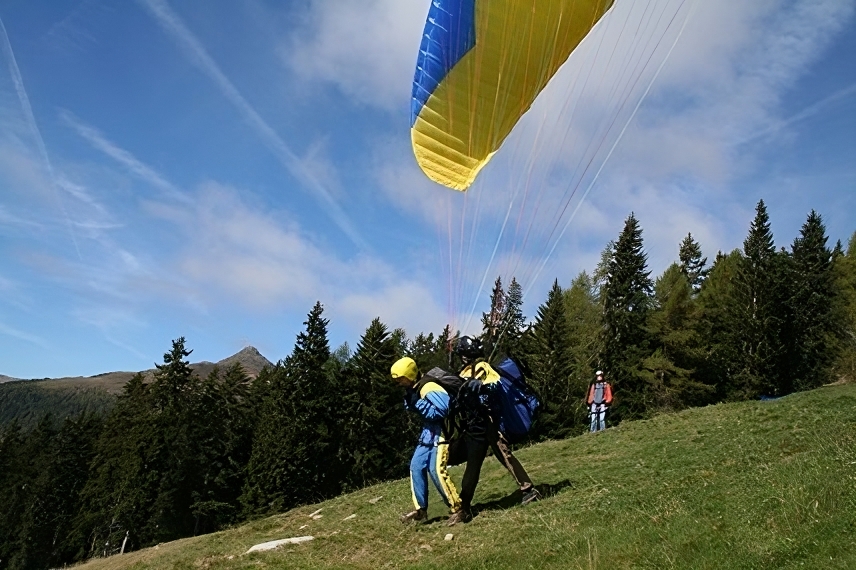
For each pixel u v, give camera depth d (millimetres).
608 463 10812
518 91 8719
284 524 12258
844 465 6973
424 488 9008
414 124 9047
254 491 46531
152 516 46562
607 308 48594
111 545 46094
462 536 7883
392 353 52812
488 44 8289
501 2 7934
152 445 48031
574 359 48531
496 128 8984
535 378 46750
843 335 54281
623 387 46375
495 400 8500
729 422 12586
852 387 14812
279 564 8273
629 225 49906
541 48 8266
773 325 49562
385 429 51344
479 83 8609
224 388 58344
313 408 49094
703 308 52906
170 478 47750
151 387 52562
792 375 51219
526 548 6742
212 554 10250
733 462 8969
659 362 45938
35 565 55594
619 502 7785
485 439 8508
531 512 8227
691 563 5383
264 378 58156
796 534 5465
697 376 51469
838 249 68062
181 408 51125
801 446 8938
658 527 6406
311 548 8820
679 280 53250
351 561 7934
